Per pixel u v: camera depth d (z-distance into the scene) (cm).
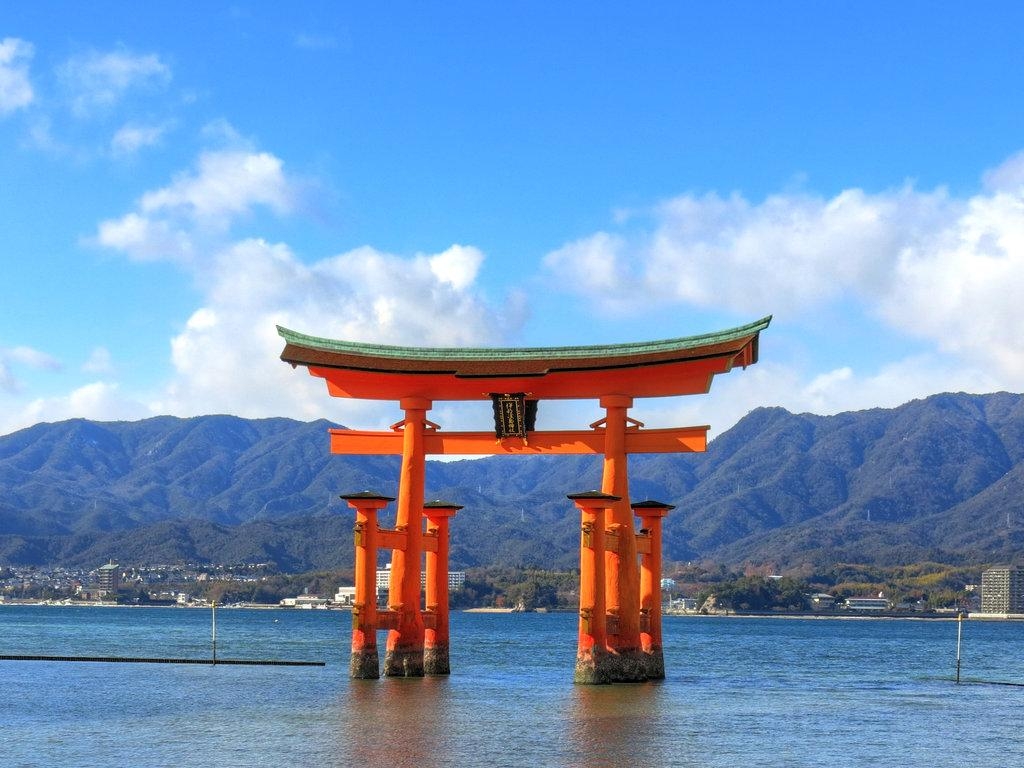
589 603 5662
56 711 5359
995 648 17238
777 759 4112
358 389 5872
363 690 5666
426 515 6303
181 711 5297
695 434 5556
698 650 14125
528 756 4025
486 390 5753
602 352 5550
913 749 4441
